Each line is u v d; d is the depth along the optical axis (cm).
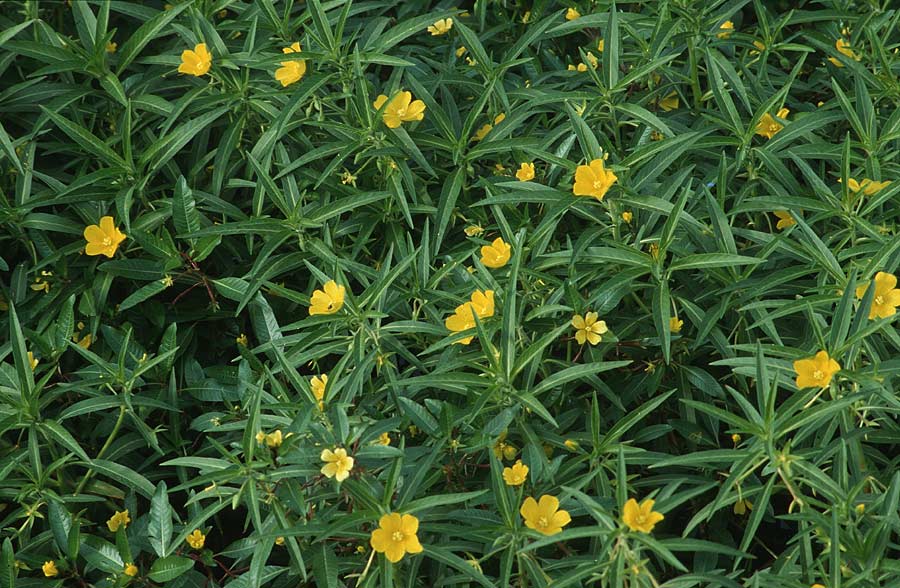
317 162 238
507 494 200
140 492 218
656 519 193
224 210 233
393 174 229
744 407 199
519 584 204
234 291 229
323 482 203
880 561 196
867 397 204
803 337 217
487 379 205
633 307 224
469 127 229
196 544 216
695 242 216
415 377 212
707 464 212
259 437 202
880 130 234
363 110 229
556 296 216
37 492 217
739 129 225
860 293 205
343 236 235
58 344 227
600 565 194
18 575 217
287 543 202
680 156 229
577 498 200
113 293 238
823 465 210
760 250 219
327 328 214
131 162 231
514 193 220
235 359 224
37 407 215
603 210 220
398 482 204
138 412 226
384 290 217
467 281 220
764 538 224
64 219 235
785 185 223
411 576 202
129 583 214
